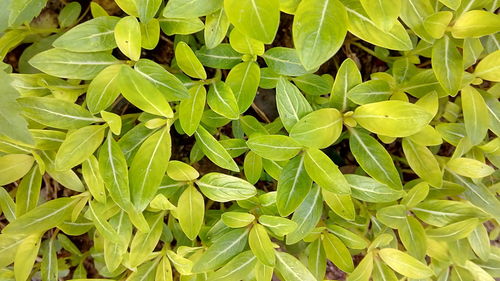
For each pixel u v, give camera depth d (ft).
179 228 1.15
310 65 0.77
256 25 0.78
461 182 1.13
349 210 1.01
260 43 0.93
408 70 1.09
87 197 1.03
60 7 1.32
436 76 0.94
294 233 1.00
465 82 0.98
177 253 1.07
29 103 0.90
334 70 1.35
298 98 0.91
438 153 1.38
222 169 1.34
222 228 1.06
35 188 1.02
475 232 1.14
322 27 0.78
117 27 0.90
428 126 1.00
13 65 1.32
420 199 1.04
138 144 1.00
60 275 1.39
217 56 1.02
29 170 1.02
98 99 0.93
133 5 0.95
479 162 1.05
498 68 0.95
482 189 1.12
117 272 1.17
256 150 0.93
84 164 0.95
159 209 1.07
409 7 0.92
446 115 1.16
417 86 1.01
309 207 1.01
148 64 0.94
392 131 0.89
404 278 1.18
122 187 0.90
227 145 1.04
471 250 1.15
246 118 1.07
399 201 1.17
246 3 0.78
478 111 0.99
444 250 1.15
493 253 1.22
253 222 1.02
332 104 0.94
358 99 0.93
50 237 1.27
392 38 0.85
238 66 0.98
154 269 1.12
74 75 0.94
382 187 0.99
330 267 1.52
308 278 1.03
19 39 1.15
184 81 0.99
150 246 1.06
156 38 0.97
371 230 1.24
